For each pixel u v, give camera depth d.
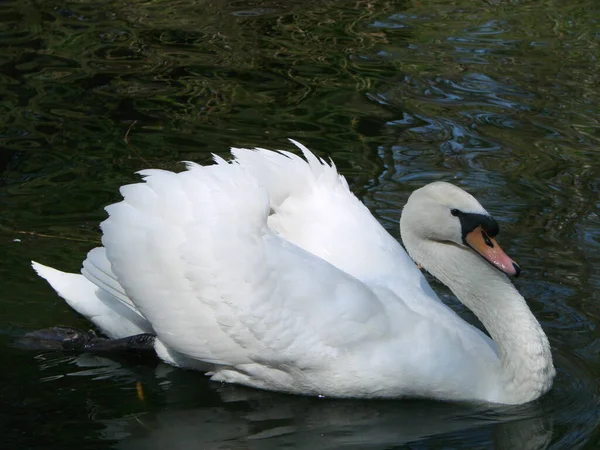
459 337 2.51
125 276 2.50
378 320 2.47
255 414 2.45
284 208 2.60
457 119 3.27
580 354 2.56
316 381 2.48
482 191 2.97
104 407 2.45
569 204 2.94
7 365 2.54
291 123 3.24
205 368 2.55
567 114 3.29
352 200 2.63
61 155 3.07
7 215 2.86
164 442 2.36
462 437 2.39
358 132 3.20
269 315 2.46
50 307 2.68
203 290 2.47
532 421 2.43
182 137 3.16
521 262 2.77
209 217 2.47
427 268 2.54
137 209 2.51
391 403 2.49
